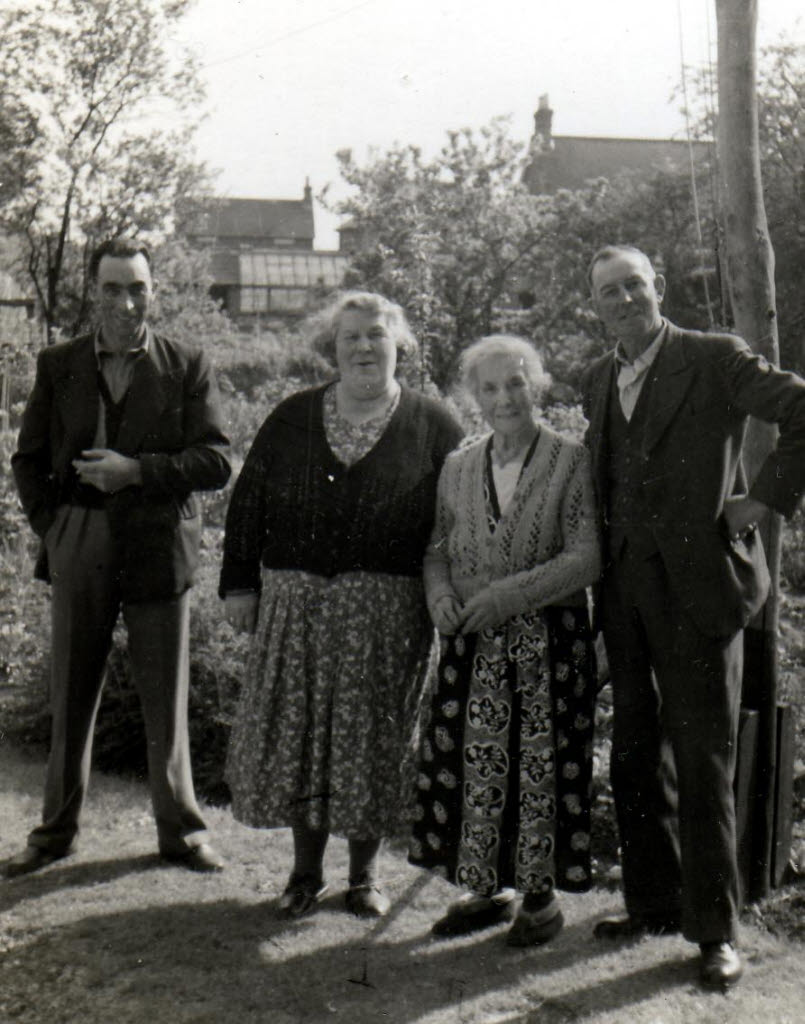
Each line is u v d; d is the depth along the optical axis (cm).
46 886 355
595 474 313
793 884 361
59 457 353
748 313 359
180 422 356
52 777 372
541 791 303
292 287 3931
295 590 319
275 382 1700
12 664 594
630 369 306
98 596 357
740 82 352
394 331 325
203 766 491
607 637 315
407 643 322
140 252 347
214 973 300
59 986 294
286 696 318
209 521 859
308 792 319
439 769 313
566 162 3472
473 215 2169
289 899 337
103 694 504
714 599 293
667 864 321
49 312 1720
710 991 292
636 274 296
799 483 282
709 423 294
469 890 308
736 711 305
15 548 764
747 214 357
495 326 2206
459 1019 278
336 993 290
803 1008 284
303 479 320
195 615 519
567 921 335
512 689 305
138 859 377
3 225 1681
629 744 316
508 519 309
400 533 318
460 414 887
